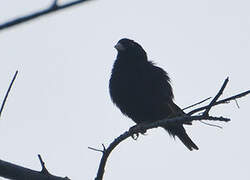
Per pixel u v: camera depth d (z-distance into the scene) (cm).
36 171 486
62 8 209
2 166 461
